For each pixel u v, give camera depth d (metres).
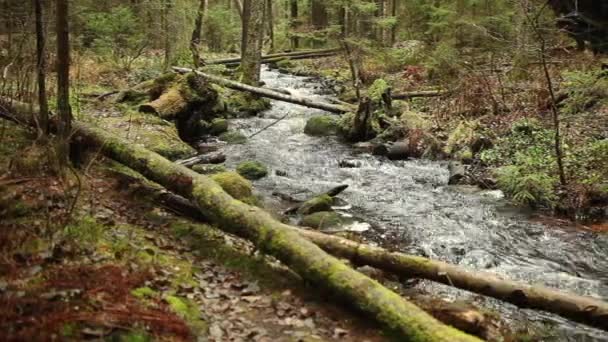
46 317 3.62
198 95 13.73
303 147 12.96
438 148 12.09
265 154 12.16
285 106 18.11
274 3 36.66
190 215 6.71
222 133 13.94
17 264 4.32
